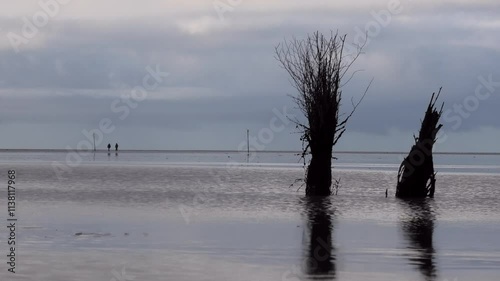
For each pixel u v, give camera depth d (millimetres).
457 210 38688
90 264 21312
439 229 30531
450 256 23328
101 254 23062
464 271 20859
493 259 22812
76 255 22797
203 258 22578
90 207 38844
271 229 29969
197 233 28469
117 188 53781
